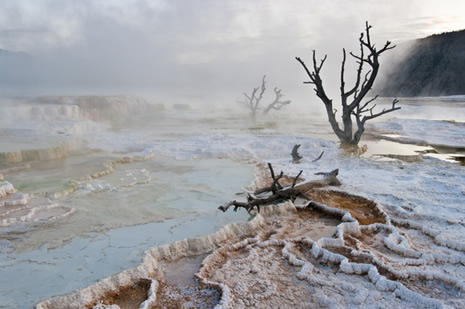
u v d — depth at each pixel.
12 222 6.42
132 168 10.57
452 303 4.38
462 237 6.10
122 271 4.93
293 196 7.92
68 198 7.80
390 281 4.70
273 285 4.81
